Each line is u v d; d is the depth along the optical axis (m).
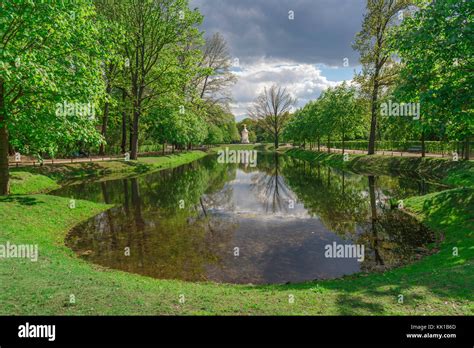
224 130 105.12
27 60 12.71
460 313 5.74
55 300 6.41
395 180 29.39
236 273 9.91
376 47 37.72
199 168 44.91
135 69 36.19
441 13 11.54
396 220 16.11
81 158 37.97
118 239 13.23
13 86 15.13
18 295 6.55
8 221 12.98
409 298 6.52
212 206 20.20
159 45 36.03
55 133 14.95
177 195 23.91
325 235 13.88
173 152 60.41
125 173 34.78
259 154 81.81
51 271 8.40
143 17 34.28
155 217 17.14
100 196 22.64
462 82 11.89
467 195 15.73
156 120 48.78
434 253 11.18
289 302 6.59
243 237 13.63
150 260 10.93
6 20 12.36
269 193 25.05
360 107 43.12
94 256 11.22
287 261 10.91
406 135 34.22
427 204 17.17
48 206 15.95
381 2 37.41
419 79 12.95
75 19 15.28
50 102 15.10
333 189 26.31
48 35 14.14
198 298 6.92
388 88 38.22
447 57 11.94
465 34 10.64
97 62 16.88
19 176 21.91
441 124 12.12
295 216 17.36
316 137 62.34
